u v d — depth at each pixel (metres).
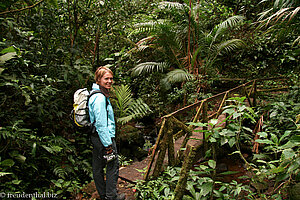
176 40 5.41
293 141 1.46
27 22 3.35
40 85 2.96
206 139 1.88
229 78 6.42
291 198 1.95
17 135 2.50
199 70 5.64
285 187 1.93
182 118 5.37
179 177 1.91
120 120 3.85
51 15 3.60
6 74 2.57
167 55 5.83
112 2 4.21
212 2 7.11
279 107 3.62
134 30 5.04
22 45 2.93
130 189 2.45
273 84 5.82
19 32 2.91
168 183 2.26
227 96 3.13
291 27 3.42
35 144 2.64
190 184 1.91
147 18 5.52
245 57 6.78
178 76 4.78
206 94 5.25
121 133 4.47
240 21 5.49
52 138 3.09
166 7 5.28
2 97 2.65
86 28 4.49
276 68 6.25
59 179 2.95
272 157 3.24
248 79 6.36
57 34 3.62
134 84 6.21
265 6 6.95
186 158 1.89
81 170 3.43
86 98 2.13
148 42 5.96
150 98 5.89
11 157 2.64
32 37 3.03
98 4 4.15
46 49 3.41
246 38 6.43
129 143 4.41
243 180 2.92
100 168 2.16
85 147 3.72
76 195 2.90
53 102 3.15
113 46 5.29
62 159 3.33
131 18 4.90
